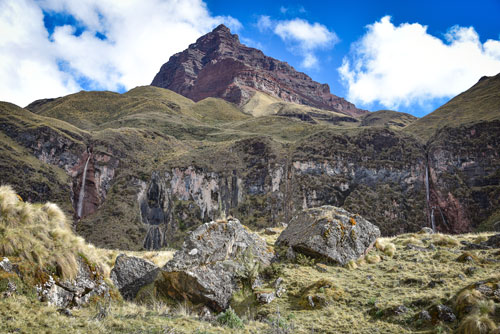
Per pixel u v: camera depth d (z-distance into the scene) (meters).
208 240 14.05
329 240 15.59
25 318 7.29
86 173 159.38
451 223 153.62
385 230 152.00
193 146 197.88
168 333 8.25
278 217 158.25
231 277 13.25
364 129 186.38
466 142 163.62
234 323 9.79
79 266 9.71
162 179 163.62
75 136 168.88
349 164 170.88
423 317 9.41
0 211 9.15
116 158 165.12
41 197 137.00
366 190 163.38
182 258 13.26
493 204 143.50
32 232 9.27
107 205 151.50
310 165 167.12
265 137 189.25
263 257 15.20
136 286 13.06
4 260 8.14
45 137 155.25
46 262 8.84
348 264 15.05
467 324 8.37
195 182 166.88
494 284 9.80
